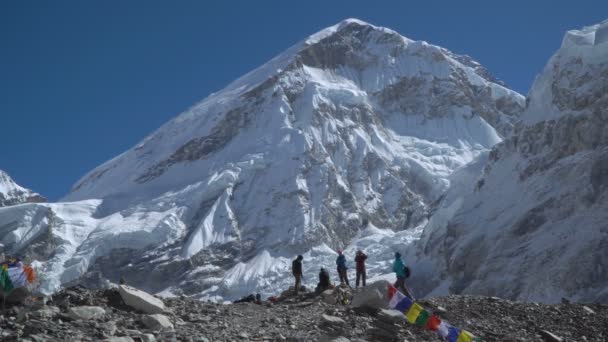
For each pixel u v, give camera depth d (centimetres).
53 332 1617
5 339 1485
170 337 1741
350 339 1877
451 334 1761
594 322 2669
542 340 2322
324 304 2762
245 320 2272
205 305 2569
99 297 2153
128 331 1717
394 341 2020
